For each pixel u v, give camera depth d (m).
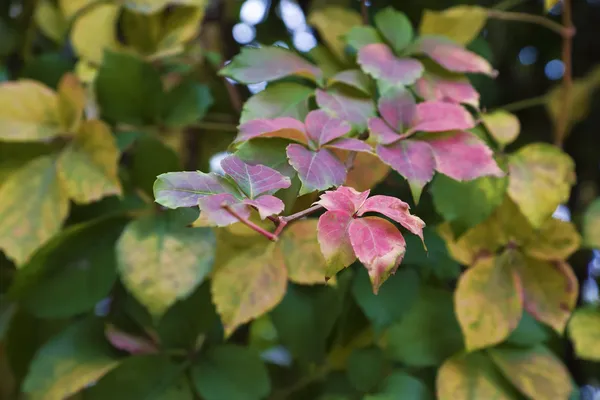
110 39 0.82
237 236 0.74
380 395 0.76
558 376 0.76
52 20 0.89
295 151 0.66
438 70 0.74
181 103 0.80
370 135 0.69
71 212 0.80
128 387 0.76
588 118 0.92
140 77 0.78
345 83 0.72
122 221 0.77
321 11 0.78
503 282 0.75
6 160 0.78
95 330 0.77
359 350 0.78
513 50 0.94
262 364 0.77
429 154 0.69
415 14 0.87
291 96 0.71
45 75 0.83
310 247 0.74
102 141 0.76
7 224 0.76
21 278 0.76
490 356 0.77
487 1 0.89
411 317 0.78
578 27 0.94
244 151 0.66
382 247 0.62
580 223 0.79
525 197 0.74
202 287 0.77
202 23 0.87
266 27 0.90
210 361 0.77
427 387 0.77
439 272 0.78
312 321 0.77
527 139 0.92
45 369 0.75
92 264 0.77
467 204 0.73
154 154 0.77
